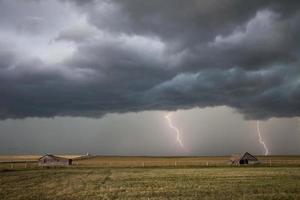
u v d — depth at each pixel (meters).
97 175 61.41
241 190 36.50
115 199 31.00
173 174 61.44
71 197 32.44
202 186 40.59
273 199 30.38
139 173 65.62
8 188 40.09
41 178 55.03
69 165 101.75
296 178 51.00
